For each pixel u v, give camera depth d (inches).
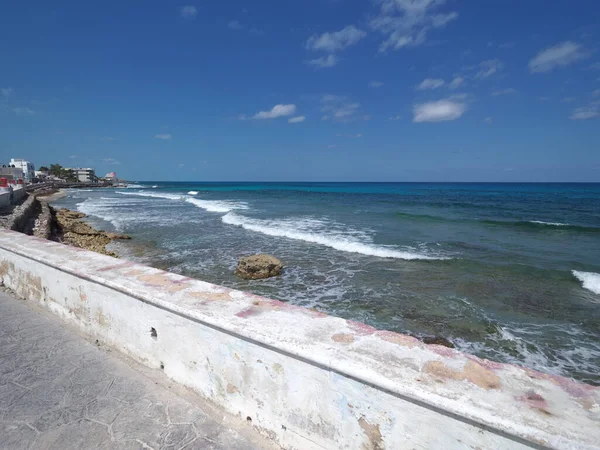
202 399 87.6
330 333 71.9
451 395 52.3
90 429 80.0
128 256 478.6
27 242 166.6
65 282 126.5
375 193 2433.6
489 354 224.7
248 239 593.6
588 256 483.2
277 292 335.9
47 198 1696.6
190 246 540.4
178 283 104.2
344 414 62.4
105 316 111.8
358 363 60.3
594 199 1820.9
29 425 81.2
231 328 75.2
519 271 401.7
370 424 59.7
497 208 1258.6
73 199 1712.6
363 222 804.6
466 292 334.6
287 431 71.4
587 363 213.5
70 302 126.7
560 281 367.2
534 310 292.0
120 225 766.5
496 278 377.4
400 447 57.2
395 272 398.9
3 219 547.2
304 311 83.7
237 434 77.5
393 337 70.4
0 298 156.2
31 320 134.0
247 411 78.1
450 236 630.5
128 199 1713.8
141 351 102.2
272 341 68.8
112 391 92.5
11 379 97.9
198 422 81.4
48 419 83.0
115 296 105.5
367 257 466.6
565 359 218.4
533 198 1897.1
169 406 86.6
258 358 73.1
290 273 395.9
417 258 456.4
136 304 98.9
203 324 82.0
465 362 61.5
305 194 2236.7
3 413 85.0
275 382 71.5
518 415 48.5
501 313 285.9
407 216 931.3
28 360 107.0
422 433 54.7
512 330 256.5
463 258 460.8
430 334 250.4
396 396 55.7
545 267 419.2
